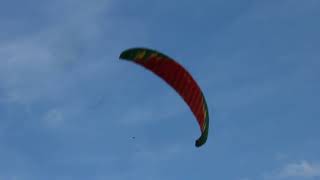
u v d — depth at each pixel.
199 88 71.50
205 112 72.31
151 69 69.62
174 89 72.12
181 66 69.19
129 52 65.94
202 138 73.25
